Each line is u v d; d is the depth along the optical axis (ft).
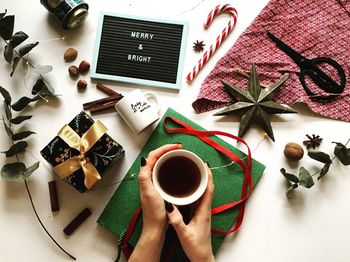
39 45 2.47
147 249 2.02
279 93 2.37
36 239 2.33
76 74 2.41
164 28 2.43
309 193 2.35
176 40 2.42
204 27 2.47
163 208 2.05
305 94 2.35
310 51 2.41
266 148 2.38
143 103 2.25
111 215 2.29
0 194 2.36
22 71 2.44
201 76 2.43
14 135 2.25
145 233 2.05
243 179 2.32
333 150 2.37
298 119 2.39
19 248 2.32
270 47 2.41
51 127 2.41
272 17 2.42
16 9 2.48
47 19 2.48
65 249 2.32
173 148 2.19
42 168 2.38
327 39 2.39
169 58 2.41
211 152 2.35
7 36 2.29
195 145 2.36
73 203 2.35
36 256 2.32
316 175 2.36
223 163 2.34
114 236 2.33
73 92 2.43
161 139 2.36
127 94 2.27
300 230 2.32
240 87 2.40
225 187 2.32
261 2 2.48
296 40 2.41
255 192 2.35
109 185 2.36
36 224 2.34
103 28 2.44
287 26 2.41
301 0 2.41
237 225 2.28
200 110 2.40
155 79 2.41
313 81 2.38
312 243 2.31
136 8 2.49
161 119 2.40
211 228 2.24
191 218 2.18
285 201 2.34
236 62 2.41
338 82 2.37
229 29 2.42
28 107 2.41
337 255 2.31
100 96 2.43
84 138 2.14
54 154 2.17
